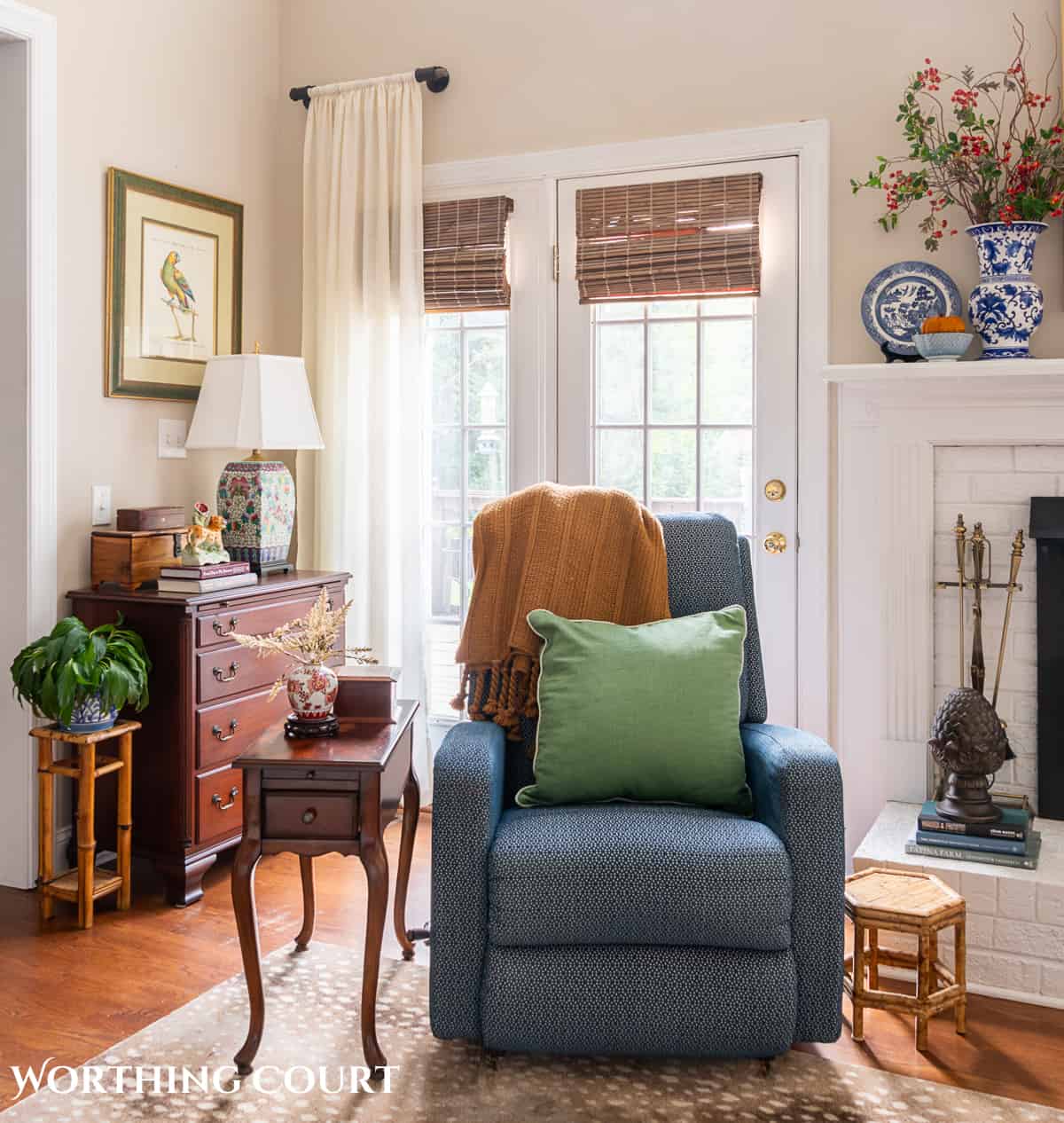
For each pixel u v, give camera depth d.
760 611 3.35
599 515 2.65
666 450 3.49
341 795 2.12
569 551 2.60
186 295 3.56
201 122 3.63
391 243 3.74
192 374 3.61
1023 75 2.93
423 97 3.73
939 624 3.07
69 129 3.13
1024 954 2.47
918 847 2.63
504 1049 2.13
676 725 2.31
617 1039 2.08
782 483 3.31
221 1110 2.02
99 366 3.26
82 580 3.20
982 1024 2.37
